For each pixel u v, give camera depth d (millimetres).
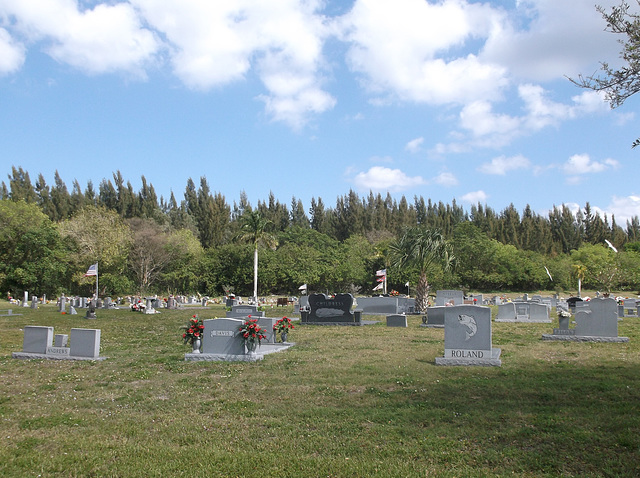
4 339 21562
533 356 14484
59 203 90125
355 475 6199
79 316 34375
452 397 9656
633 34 8984
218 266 75625
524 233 100312
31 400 10422
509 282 75500
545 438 7227
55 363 14734
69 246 62031
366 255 78562
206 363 14016
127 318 33156
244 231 58406
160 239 70812
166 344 19250
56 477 6348
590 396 9469
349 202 106562
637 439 6980
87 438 7828
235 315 24703
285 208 111438
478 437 7406
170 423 8547
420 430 7805
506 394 9766
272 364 13656
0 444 7547
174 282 74875
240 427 8250
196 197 103312
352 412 8844
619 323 25016
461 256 76375
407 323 26906
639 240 106250
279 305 44594
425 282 33469
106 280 60781
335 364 13508
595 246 87750
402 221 107125
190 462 6715
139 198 97375
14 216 59312
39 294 58594
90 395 10758
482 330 13062
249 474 6309
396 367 12867
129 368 13773
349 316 26234
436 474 6145
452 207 115375
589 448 6812
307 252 75500
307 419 8562
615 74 9141
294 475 6234
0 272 57500
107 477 6305
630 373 11508
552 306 41000
